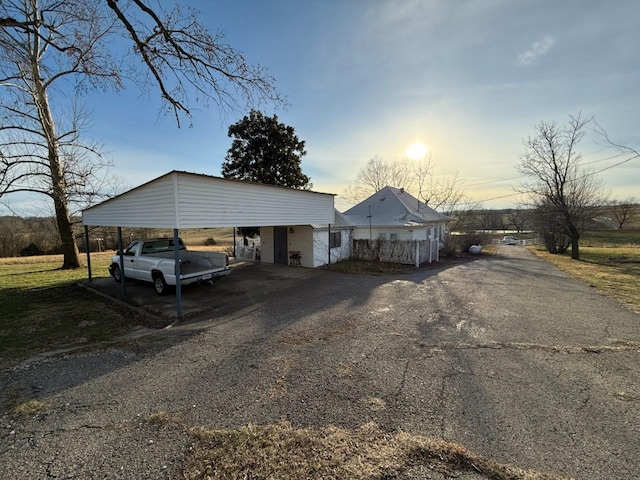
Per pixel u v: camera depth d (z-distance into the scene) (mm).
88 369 4211
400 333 5543
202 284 10039
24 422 2980
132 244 10430
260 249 16422
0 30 6855
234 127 20016
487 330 5695
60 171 13023
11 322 6422
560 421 2902
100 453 2525
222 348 4930
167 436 2742
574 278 11625
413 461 2371
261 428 2828
